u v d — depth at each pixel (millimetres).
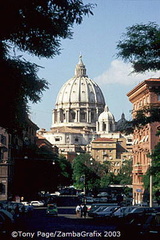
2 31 46844
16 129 57688
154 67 56281
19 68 50562
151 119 63969
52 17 48625
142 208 84312
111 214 98312
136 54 55531
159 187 131500
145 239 50375
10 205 130000
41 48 51562
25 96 53844
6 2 43719
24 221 106938
